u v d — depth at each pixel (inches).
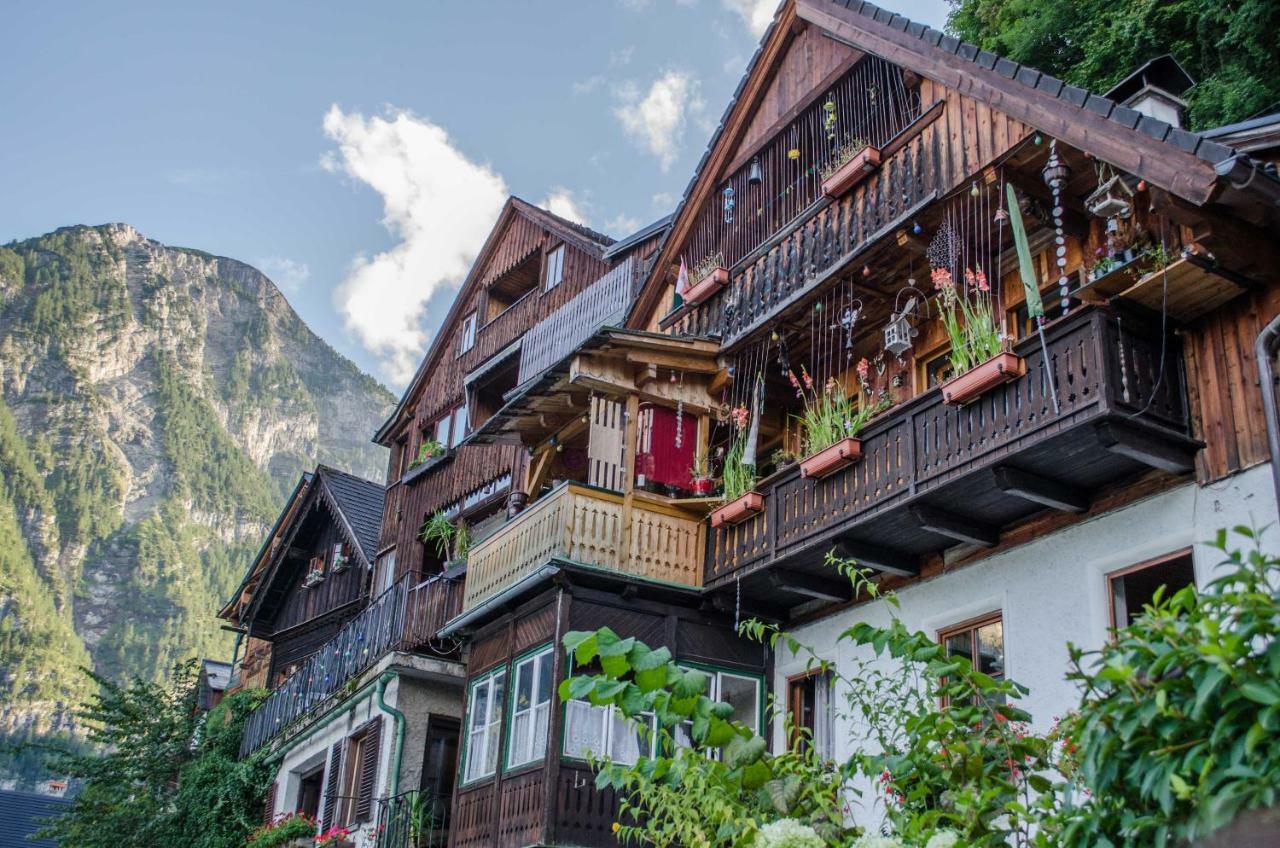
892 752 306.0
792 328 550.6
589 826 497.0
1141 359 381.7
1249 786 183.6
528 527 561.6
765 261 574.2
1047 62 816.3
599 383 555.5
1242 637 193.2
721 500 541.3
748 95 631.2
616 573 524.4
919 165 486.9
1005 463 398.3
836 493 472.4
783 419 592.7
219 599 5949.8
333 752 761.6
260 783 874.8
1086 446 381.7
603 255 827.4
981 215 461.4
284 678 1061.8
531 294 911.0
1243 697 191.6
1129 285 388.2
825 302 527.2
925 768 285.1
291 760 848.3
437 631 672.4
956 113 475.5
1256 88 637.3
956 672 291.0
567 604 521.7
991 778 279.4
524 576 545.6
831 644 507.8
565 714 510.6
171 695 1047.0
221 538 7199.8
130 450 7322.8
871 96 549.0
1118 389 370.9
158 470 7313.0
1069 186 442.6
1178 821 195.3
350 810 725.3
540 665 530.3
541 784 501.4
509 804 521.3
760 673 535.5
